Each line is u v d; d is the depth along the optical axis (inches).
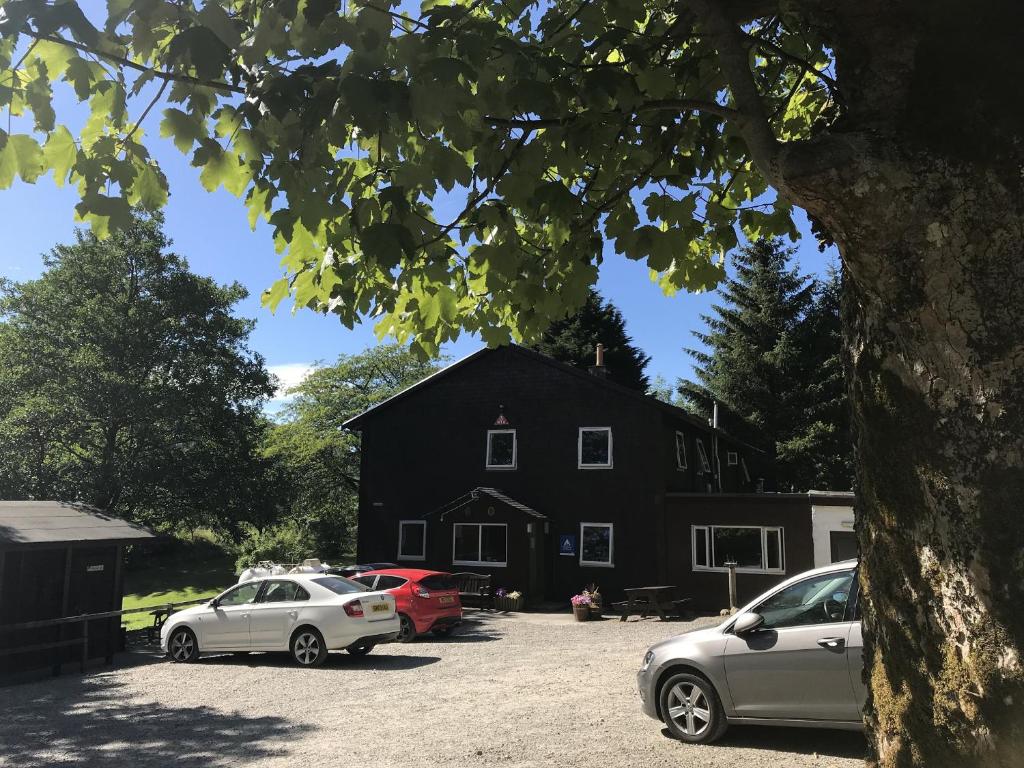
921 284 80.7
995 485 73.9
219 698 368.2
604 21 147.6
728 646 244.8
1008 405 74.5
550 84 124.0
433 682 390.3
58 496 911.0
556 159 153.3
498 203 149.8
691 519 828.0
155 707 351.6
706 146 172.7
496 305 195.2
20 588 458.3
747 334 1364.4
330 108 110.2
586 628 664.4
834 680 224.2
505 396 949.8
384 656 494.0
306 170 125.0
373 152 148.9
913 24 86.4
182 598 1085.8
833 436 1254.3
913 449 81.1
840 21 93.2
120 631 551.8
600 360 952.9
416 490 976.9
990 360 75.8
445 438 974.4
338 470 1475.1
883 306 85.1
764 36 182.9
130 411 938.7
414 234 142.5
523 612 812.0
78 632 487.2
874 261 84.7
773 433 1305.4
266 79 117.9
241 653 526.9
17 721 331.0
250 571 692.7
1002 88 78.7
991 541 73.3
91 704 364.8
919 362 81.0
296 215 129.5
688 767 220.8
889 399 84.7
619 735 262.8
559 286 183.2
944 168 80.0
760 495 797.2
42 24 99.7
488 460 943.7
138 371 975.0
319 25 107.7
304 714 322.7
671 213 173.3
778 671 233.8
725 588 797.9
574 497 887.1
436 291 177.8
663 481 850.8
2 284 966.4
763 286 1363.2
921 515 80.4
